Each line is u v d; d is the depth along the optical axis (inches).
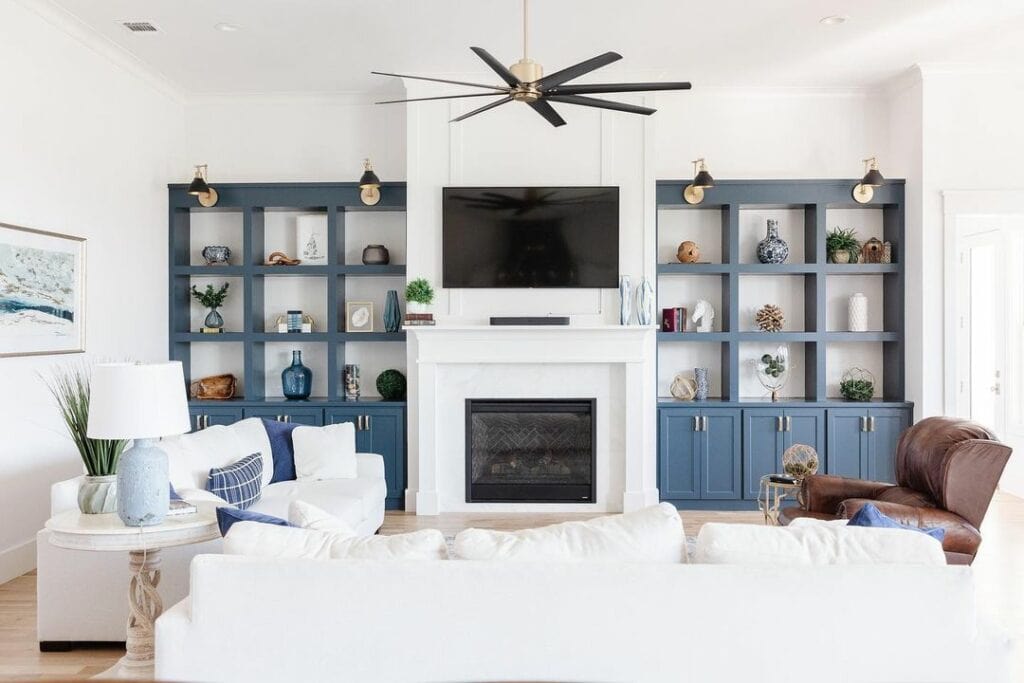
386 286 260.4
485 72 230.8
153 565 118.6
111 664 127.3
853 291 253.8
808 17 191.2
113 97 215.5
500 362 231.8
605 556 86.6
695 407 237.1
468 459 234.5
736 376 241.1
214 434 176.1
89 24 193.3
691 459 237.9
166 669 84.5
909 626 81.7
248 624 83.9
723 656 82.0
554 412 234.1
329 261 246.5
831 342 250.5
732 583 82.0
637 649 82.4
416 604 82.8
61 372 190.5
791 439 236.5
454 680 83.0
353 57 219.3
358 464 203.0
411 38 204.5
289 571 83.7
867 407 235.5
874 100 250.7
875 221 252.5
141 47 210.2
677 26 196.9
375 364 260.8
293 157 257.8
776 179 243.3
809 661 81.7
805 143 251.1
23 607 155.7
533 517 229.1
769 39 206.2
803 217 252.4
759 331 246.8
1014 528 211.8
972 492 137.6
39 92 182.1
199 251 260.8
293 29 197.8
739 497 237.3
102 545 109.2
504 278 233.9
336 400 247.0
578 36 203.6
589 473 235.3
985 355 270.4
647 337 233.5
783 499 237.5
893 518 136.4
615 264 233.1
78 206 198.4
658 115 251.9
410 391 238.8
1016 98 226.8
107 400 109.2
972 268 273.6
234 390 256.1
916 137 232.7
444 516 230.5
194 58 219.6
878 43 209.6
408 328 230.7
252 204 245.9
